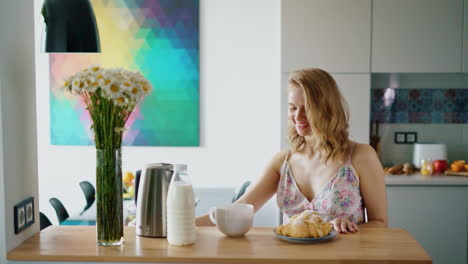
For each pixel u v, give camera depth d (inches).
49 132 167.8
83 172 167.8
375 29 144.5
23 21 60.3
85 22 86.1
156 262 52.4
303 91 69.7
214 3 162.2
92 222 109.2
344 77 145.5
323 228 57.5
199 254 52.8
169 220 56.3
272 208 160.6
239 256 52.1
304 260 51.4
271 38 162.7
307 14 144.6
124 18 162.4
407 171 149.1
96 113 54.6
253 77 163.8
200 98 164.7
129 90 52.1
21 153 59.2
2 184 54.4
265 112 164.4
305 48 145.2
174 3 161.9
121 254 53.1
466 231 142.6
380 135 164.7
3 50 54.8
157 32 162.7
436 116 163.5
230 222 58.3
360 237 59.3
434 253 143.6
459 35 144.2
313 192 74.9
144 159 166.6
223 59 163.5
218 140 165.5
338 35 144.7
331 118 70.6
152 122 164.7
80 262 53.1
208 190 161.0
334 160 72.2
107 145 55.1
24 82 60.4
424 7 143.9
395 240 57.9
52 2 84.4
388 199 143.1
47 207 168.1
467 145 163.2
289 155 78.2
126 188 133.9
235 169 166.1
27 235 60.0
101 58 163.6
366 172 72.0
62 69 164.4
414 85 163.2
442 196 142.1
